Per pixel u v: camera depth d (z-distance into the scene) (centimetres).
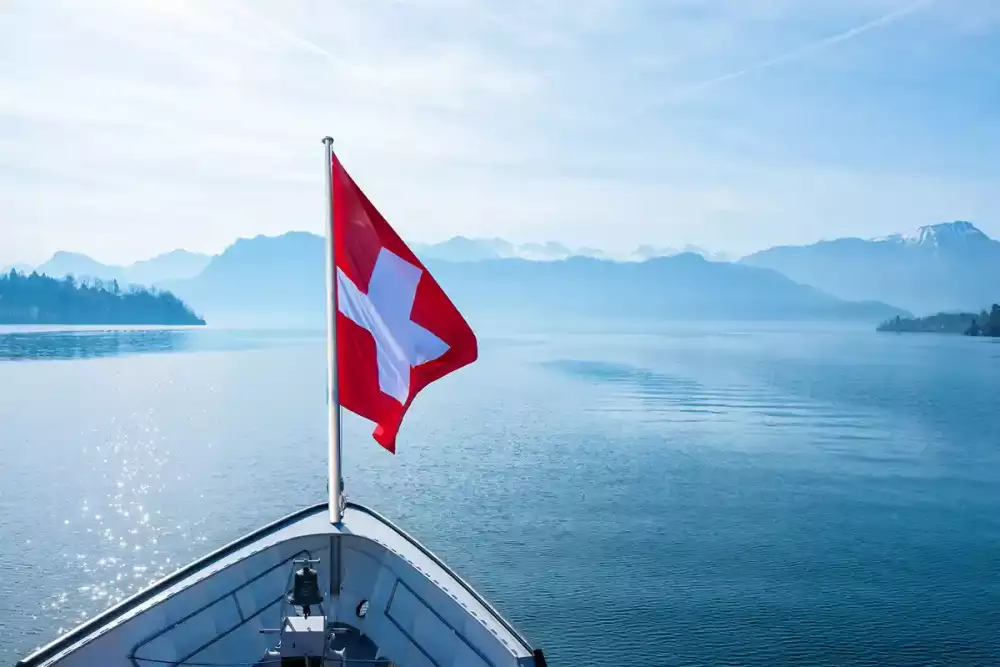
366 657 898
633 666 1941
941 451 5750
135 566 2716
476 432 6247
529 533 3152
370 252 985
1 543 3000
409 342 976
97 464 4744
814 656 2023
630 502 3759
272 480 4238
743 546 3038
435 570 989
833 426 7106
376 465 4681
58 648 776
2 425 6575
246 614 908
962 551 3016
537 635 2125
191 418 7031
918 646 2100
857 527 3388
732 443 5941
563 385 11175
